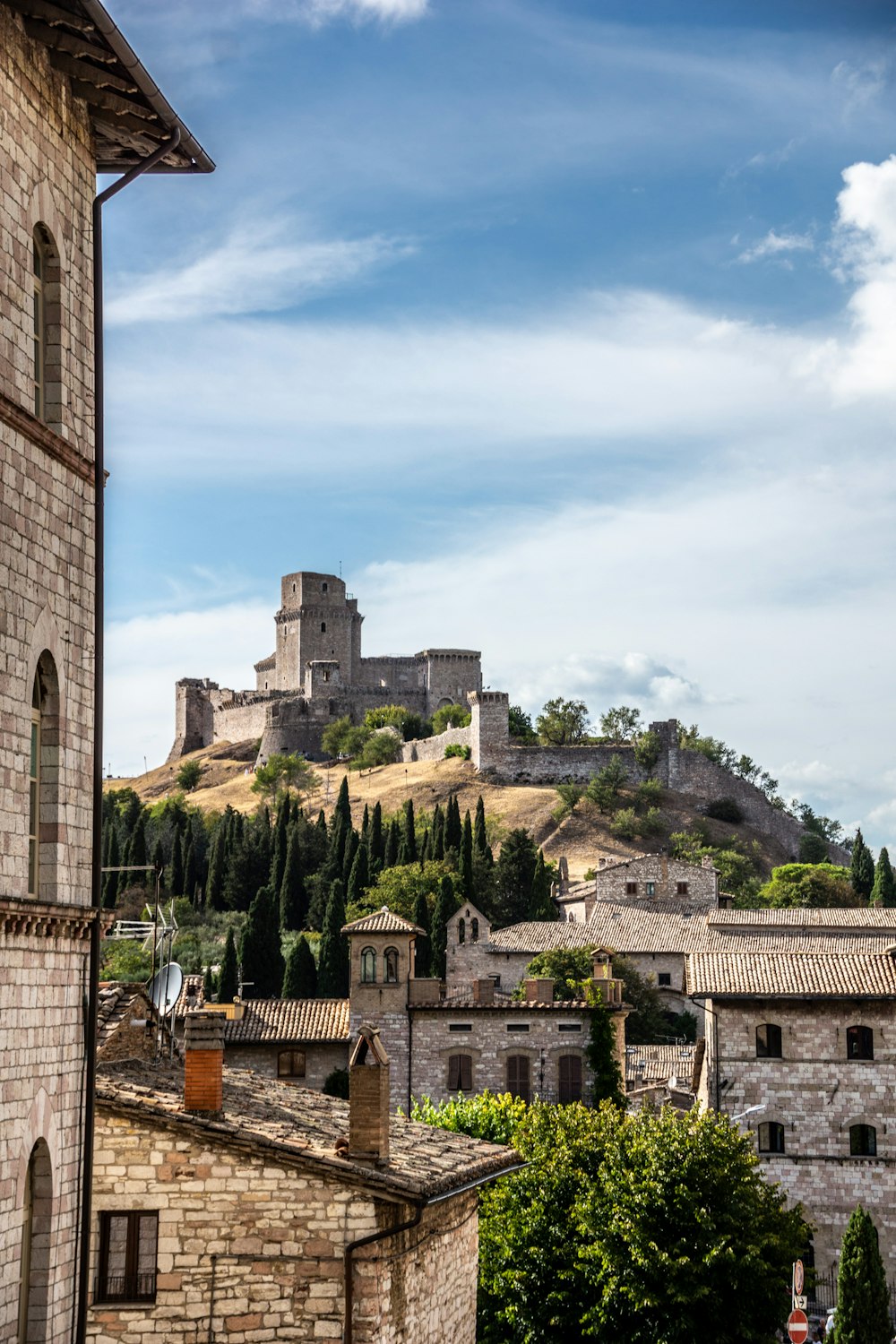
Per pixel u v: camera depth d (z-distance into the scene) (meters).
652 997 135.25
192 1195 29.77
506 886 182.88
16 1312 22.12
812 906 195.12
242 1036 81.62
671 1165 51.94
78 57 25.03
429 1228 33.75
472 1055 81.38
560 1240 51.81
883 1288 62.38
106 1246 29.77
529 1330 51.00
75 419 25.38
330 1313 29.31
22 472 23.17
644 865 169.50
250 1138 29.67
